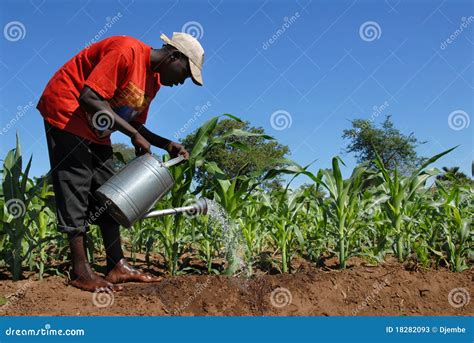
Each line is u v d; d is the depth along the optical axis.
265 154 17.11
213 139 3.90
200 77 3.59
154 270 4.13
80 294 3.29
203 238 4.05
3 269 4.15
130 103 3.46
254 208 4.78
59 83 3.39
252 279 3.60
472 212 4.77
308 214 5.21
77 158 3.38
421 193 4.86
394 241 4.35
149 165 3.35
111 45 3.34
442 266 4.35
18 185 3.70
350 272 3.70
